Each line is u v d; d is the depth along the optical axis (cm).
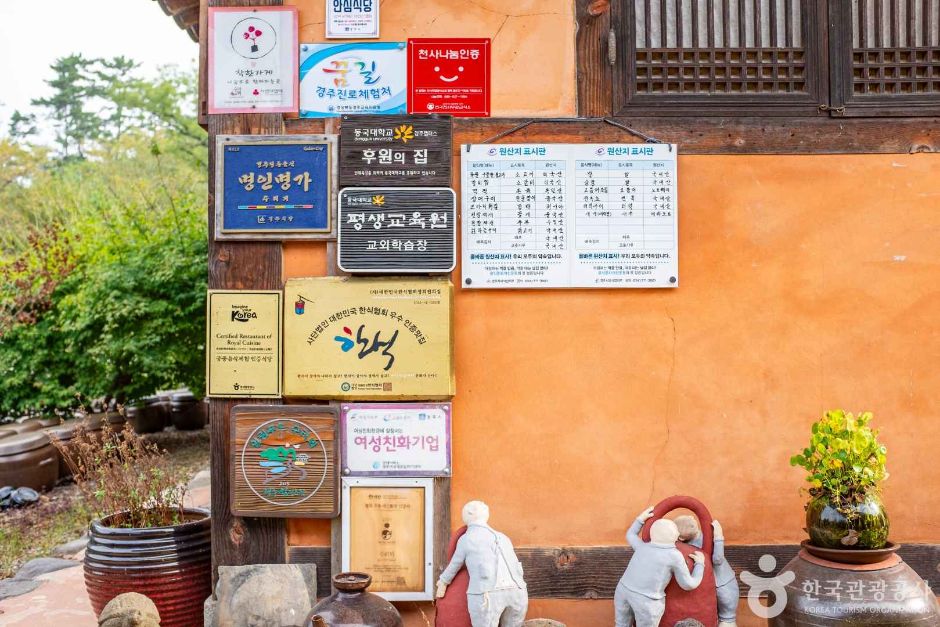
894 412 421
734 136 424
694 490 416
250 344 406
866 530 361
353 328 405
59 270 1220
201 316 1155
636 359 418
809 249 424
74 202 1895
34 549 711
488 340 415
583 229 415
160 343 1135
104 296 1124
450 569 365
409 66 418
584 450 415
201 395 1225
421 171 407
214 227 410
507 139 418
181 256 1141
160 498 508
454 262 405
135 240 1209
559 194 415
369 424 405
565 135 419
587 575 411
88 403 1202
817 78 427
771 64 427
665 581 362
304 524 411
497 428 414
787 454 419
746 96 425
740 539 416
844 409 420
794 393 420
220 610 399
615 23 425
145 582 430
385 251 404
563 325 416
